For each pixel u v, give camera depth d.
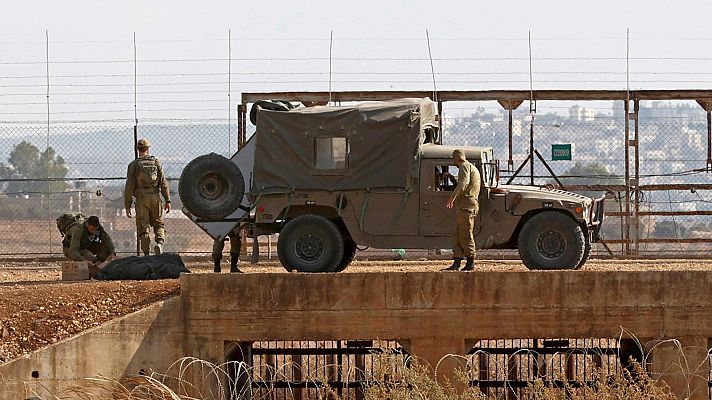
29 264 98.81
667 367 69.62
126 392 63.69
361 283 69.31
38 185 123.75
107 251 83.31
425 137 79.50
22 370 66.69
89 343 67.88
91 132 106.44
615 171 122.88
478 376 76.50
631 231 102.50
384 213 76.25
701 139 117.62
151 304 69.38
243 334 69.38
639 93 102.69
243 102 103.31
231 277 69.31
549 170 95.81
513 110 106.19
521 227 75.75
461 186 72.62
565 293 69.38
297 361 75.31
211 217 78.31
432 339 69.38
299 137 76.88
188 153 105.31
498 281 69.25
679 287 69.50
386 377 58.16
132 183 82.62
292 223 76.50
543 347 74.25
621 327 69.38
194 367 68.88
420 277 69.25
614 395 58.53
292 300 69.38
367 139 76.19
